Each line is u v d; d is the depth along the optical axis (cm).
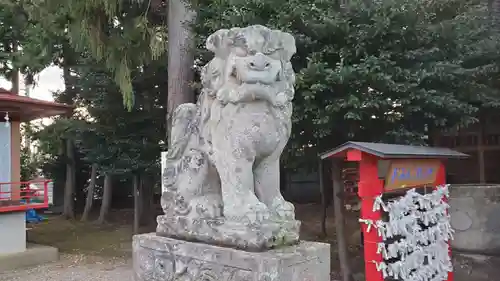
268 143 274
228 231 265
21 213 793
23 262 763
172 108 708
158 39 666
